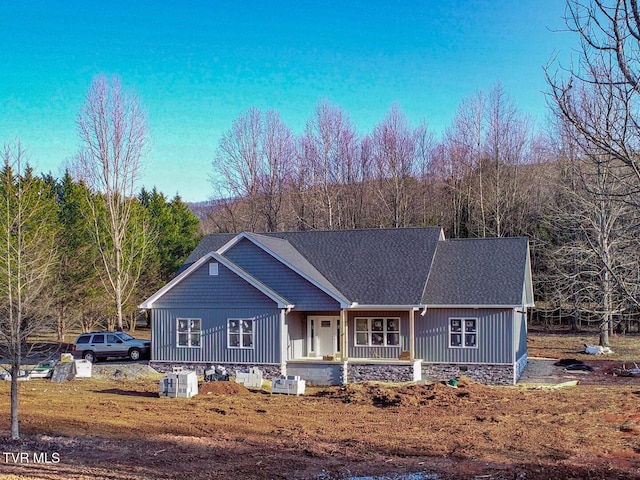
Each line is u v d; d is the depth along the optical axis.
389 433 17.44
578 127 7.29
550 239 49.12
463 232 60.41
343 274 31.38
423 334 29.17
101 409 20.27
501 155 57.69
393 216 58.53
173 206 64.50
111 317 49.41
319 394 24.69
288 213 60.50
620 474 13.42
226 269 29.19
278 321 28.34
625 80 6.95
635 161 7.04
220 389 24.53
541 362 34.16
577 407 21.03
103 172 42.88
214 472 13.46
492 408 21.23
